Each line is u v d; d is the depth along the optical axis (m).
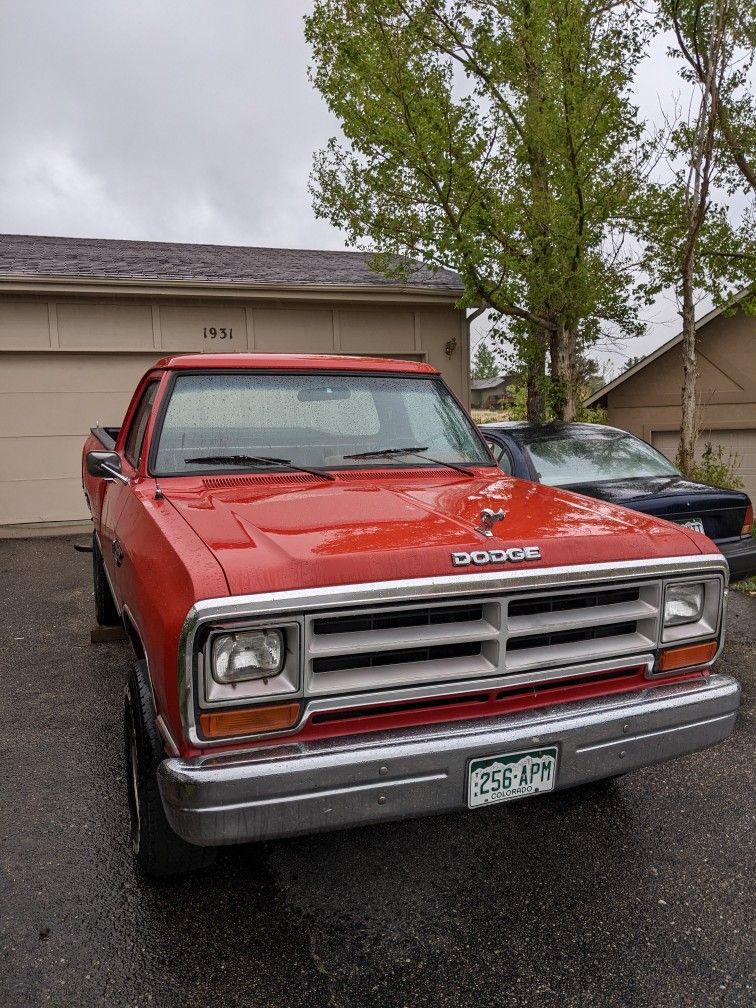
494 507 2.75
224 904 2.57
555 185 9.91
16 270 9.73
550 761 2.26
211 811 1.91
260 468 3.17
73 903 2.55
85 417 10.33
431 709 2.21
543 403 12.68
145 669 2.61
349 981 2.22
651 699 2.42
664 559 2.47
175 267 11.25
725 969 2.26
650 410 19.61
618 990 2.18
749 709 4.21
